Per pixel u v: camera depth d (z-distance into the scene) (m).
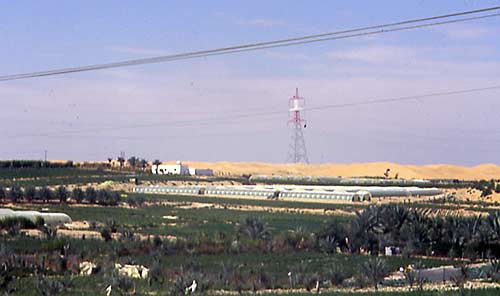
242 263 64.81
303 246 80.12
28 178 188.75
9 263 58.00
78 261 61.91
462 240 79.62
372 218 83.62
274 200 153.75
